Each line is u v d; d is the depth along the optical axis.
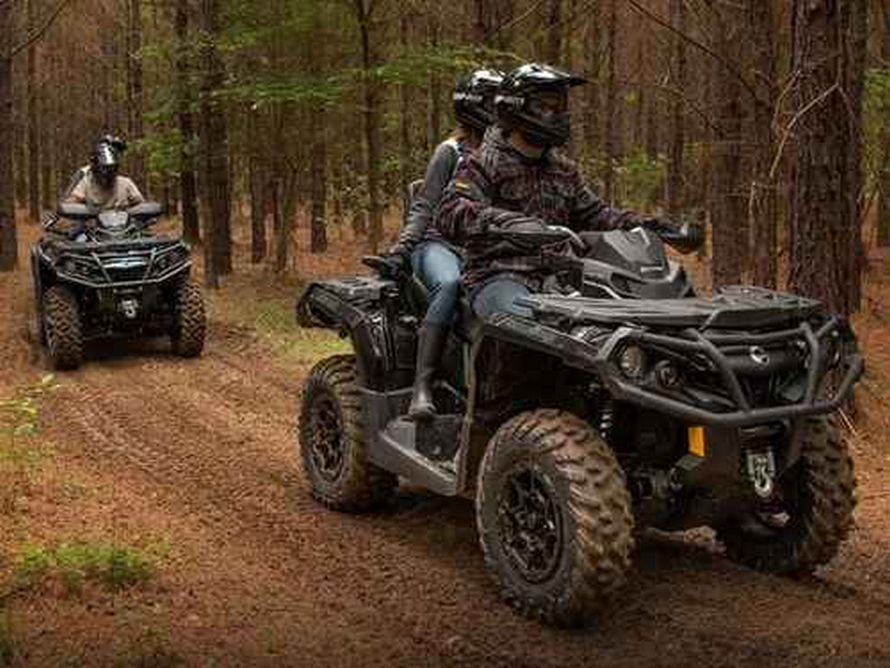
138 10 23.97
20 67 31.62
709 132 14.25
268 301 14.13
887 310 15.32
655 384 3.96
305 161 17.33
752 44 10.55
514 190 4.84
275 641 4.08
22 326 12.34
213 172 17.19
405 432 5.28
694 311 4.09
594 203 5.05
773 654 4.00
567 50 17.22
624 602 4.51
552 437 4.18
